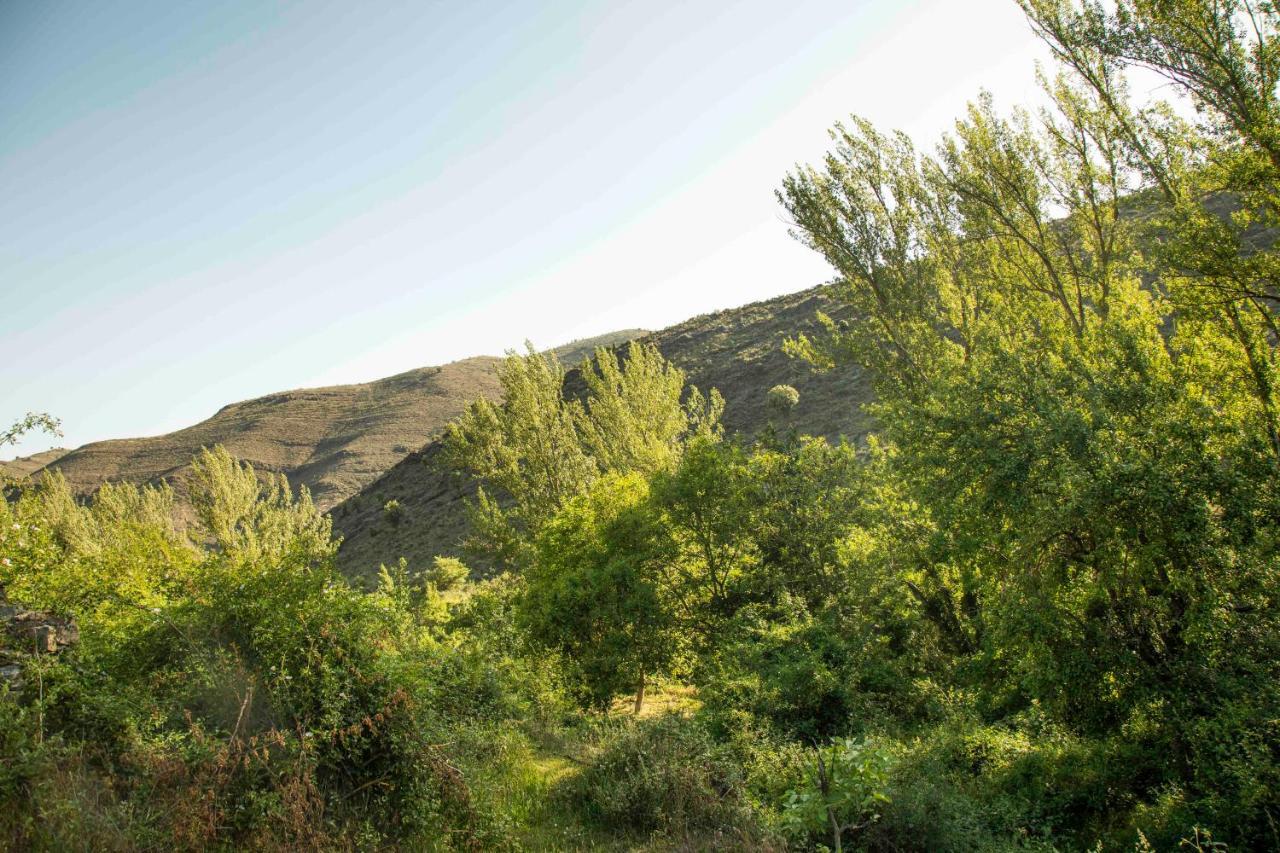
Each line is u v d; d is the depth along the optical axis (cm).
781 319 6975
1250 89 1381
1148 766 1189
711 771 1099
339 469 11356
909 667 1966
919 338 2112
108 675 812
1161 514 1190
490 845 871
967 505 1448
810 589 2180
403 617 1083
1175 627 1293
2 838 600
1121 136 1694
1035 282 2038
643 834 971
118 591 944
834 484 2264
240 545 2969
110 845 635
